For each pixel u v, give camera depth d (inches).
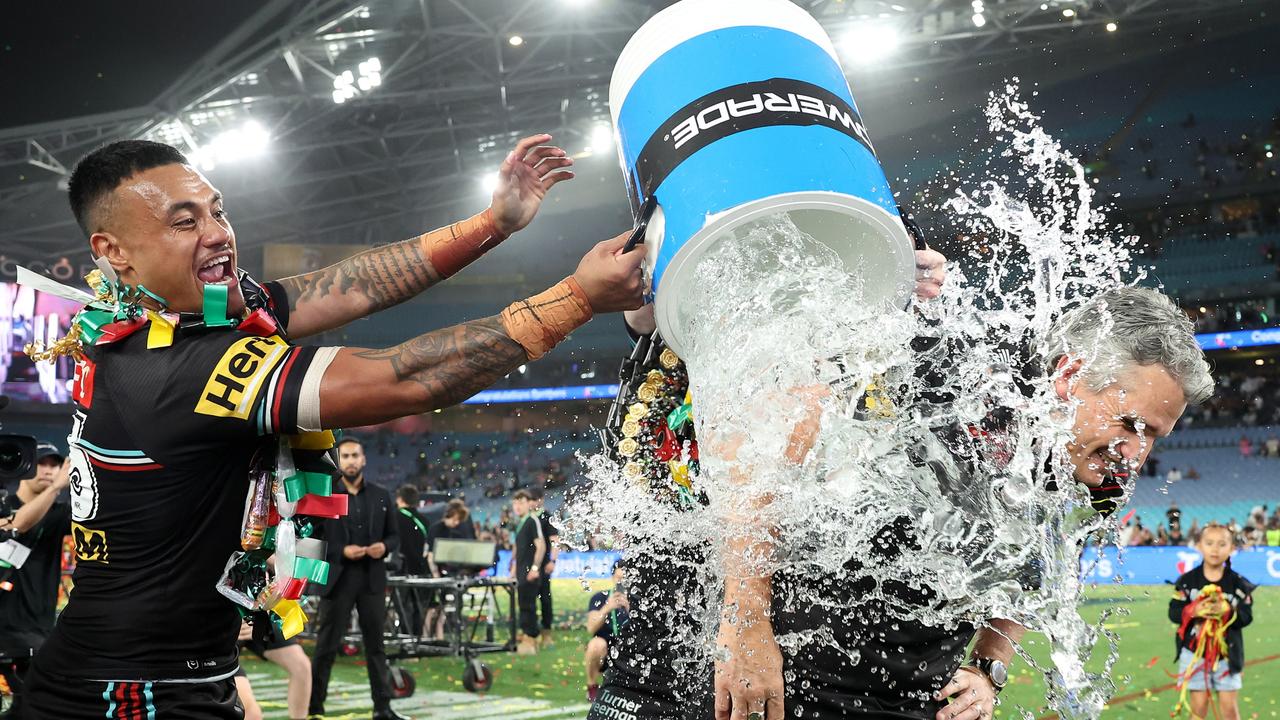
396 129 1123.3
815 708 67.3
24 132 932.0
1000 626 76.5
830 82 66.3
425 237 87.1
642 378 77.0
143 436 68.2
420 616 394.0
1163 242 1128.8
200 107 960.3
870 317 62.4
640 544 77.2
